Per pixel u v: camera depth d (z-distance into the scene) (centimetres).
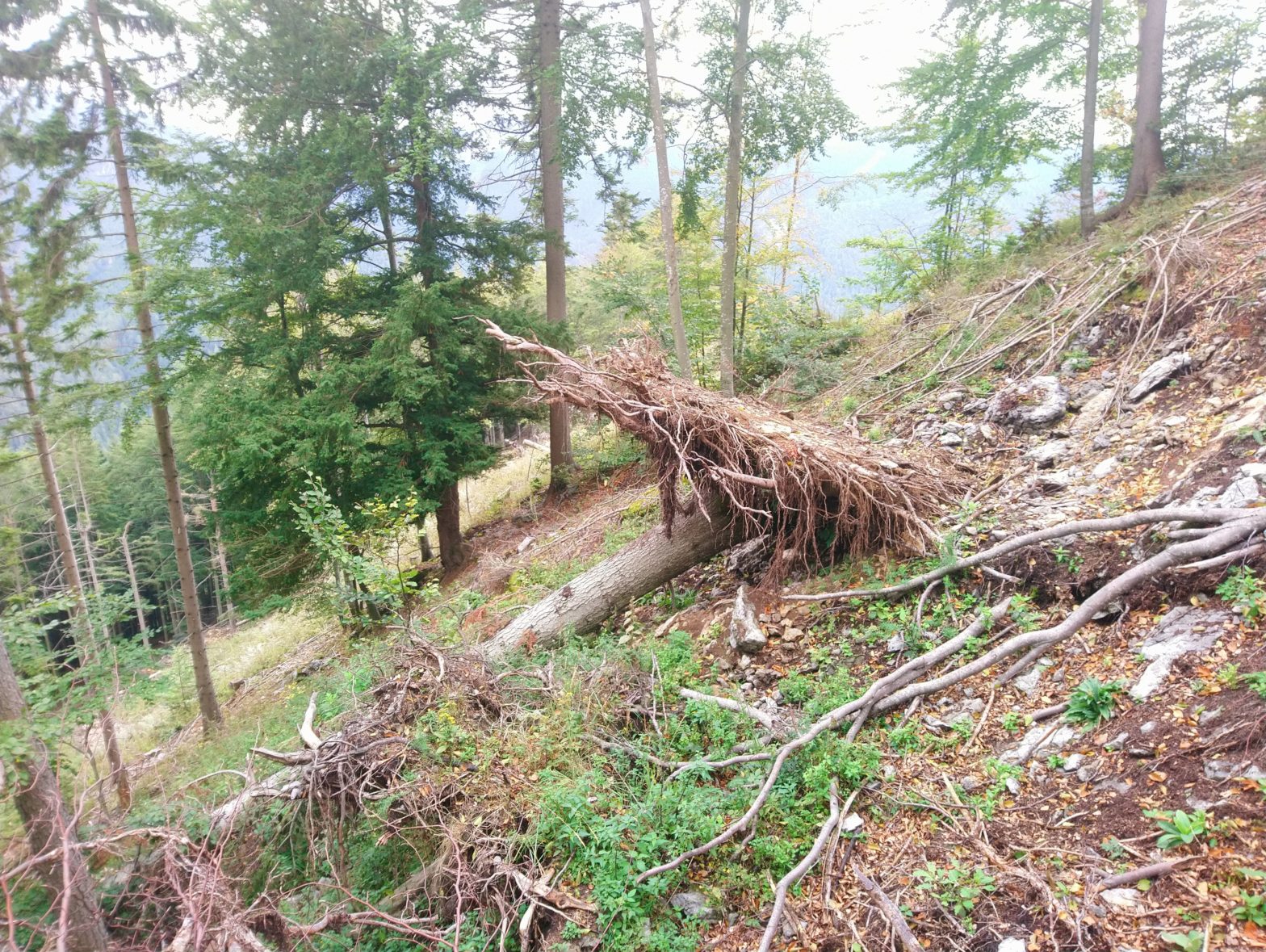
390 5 1029
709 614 595
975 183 1379
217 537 1154
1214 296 633
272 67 1030
